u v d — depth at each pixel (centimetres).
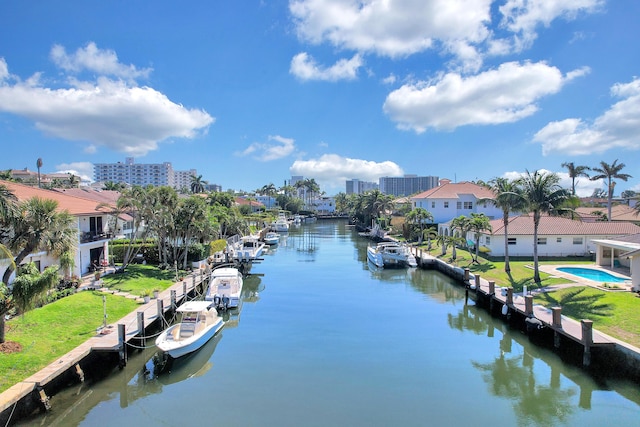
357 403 1619
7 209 1923
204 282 3559
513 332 2464
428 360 2050
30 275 1711
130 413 1557
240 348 2211
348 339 2353
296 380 1820
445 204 6769
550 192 3022
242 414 1539
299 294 3522
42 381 1499
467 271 3397
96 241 3547
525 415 1532
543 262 4016
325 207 18762
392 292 3591
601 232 4388
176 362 1978
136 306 2562
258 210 12519
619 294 2541
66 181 9856
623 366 1753
